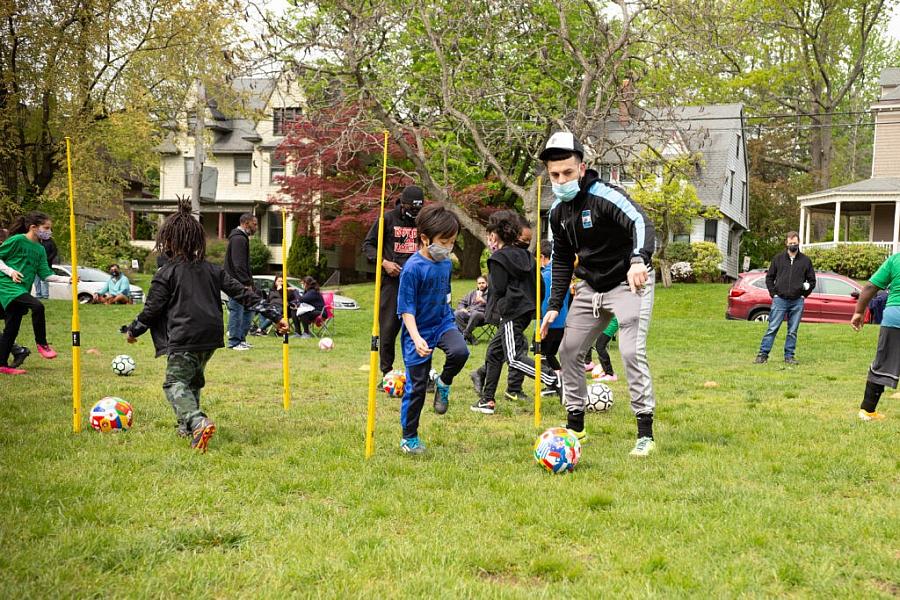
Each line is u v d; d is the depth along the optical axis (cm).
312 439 553
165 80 2389
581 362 552
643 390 522
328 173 2869
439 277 527
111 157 2638
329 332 1744
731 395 828
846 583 302
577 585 297
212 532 345
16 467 450
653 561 320
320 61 1564
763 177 4503
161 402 693
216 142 3759
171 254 528
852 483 447
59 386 777
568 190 500
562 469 467
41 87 2238
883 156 3088
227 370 992
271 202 3097
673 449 538
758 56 3425
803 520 374
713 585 298
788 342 1219
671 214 2795
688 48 1630
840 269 2791
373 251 776
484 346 1522
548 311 555
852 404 765
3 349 868
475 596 286
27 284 879
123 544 330
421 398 517
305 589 292
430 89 1759
